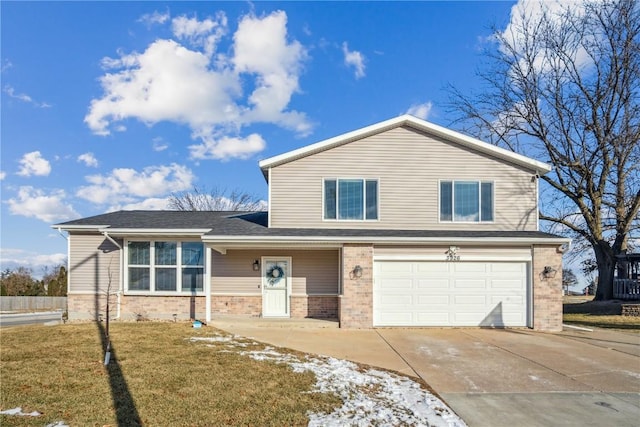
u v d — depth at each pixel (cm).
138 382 734
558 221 2316
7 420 562
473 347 1121
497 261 1433
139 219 1702
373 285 1413
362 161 1561
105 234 1529
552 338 1267
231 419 584
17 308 3931
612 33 2134
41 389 689
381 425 584
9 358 895
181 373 795
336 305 1565
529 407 676
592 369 914
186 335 1184
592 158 2183
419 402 683
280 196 1551
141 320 1540
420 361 966
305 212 1548
